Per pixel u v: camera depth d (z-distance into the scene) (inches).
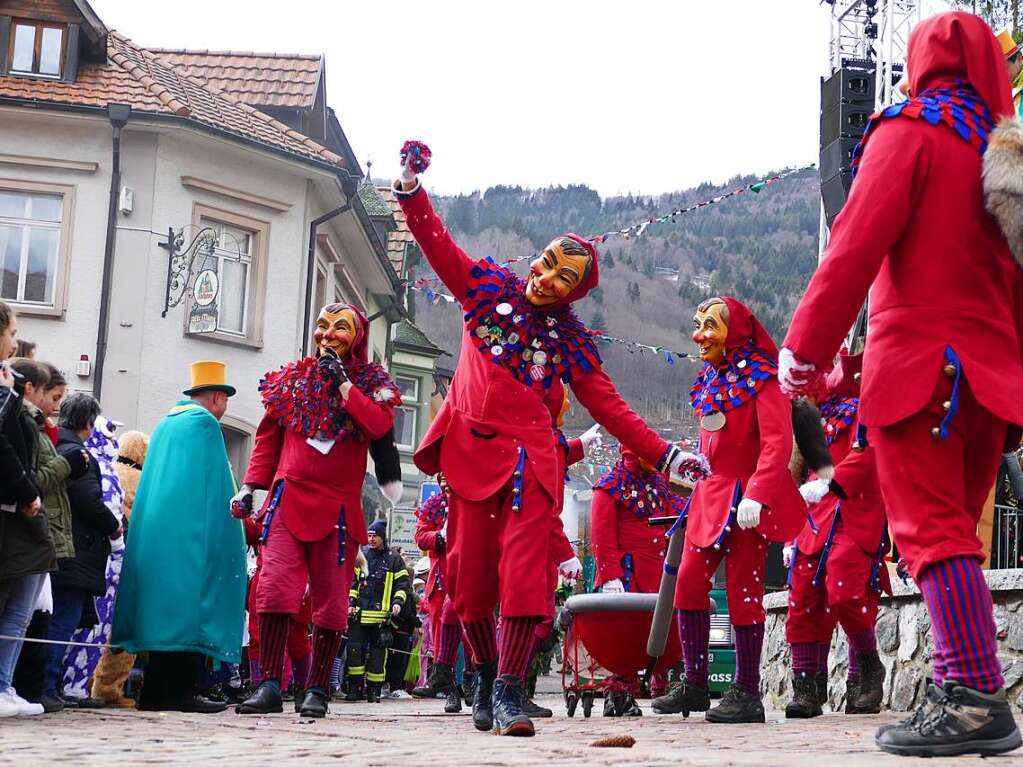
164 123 858.8
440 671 394.6
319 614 294.0
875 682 323.0
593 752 169.0
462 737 210.7
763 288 3499.0
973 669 144.4
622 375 1680.6
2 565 259.0
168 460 322.0
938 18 162.4
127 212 860.6
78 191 862.5
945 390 147.1
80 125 863.1
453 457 213.0
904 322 150.0
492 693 231.8
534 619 208.4
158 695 313.9
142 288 856.9
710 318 283.3
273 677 300.0
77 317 856.3
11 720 256.7
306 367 298.8
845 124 537.0
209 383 335.9
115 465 359.3
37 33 875.4
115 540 312.2
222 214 903.1
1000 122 152.3
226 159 905.5
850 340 454.6
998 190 147.6
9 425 259.3
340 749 178.1
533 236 4062.5
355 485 298.5
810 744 199.5
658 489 381.1
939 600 145.3
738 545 278.5
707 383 289.3
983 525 400.2
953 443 148.3
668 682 407.2
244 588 325.1
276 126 965.2
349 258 1140.5
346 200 987.9
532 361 214.1
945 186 151.1
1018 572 292.5
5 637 264.2
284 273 940.6
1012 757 144.2
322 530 293.4
